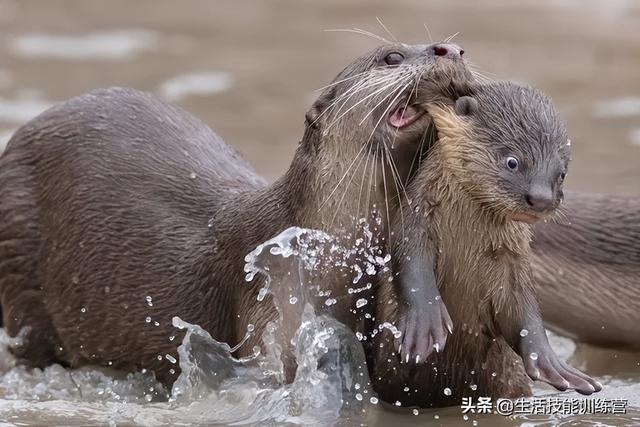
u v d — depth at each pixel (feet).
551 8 101.40
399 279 35.68
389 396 38.60
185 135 44.34
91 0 105.09
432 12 100.22
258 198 40.24
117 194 42.50
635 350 48.08
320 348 37.76
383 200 37.65
